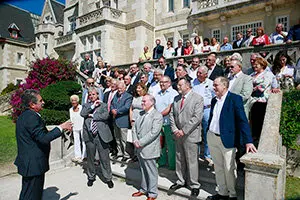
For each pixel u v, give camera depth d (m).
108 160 4.69
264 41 7.17
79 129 6.09
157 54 10.45
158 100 4.96
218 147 3.59
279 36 7.46
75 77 10.42
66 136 6.41
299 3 10.88
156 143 3.97
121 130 5.40
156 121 3.92
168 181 4.56
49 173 5.59
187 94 4.02
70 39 21.69
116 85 5.87
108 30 15.13
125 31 16.00
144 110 4.10
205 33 13.90
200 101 3.92
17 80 30.52
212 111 3.70
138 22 15.26
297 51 6.04
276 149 3.13
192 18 13.89
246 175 3.01
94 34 16.08
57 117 8.16
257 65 4.45
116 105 5.39
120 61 15.70
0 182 5.09
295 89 5.21
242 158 2.99
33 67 10.05
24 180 3.12
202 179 4.43
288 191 3.89
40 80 9.83
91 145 4.72
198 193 3.96
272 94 4.15
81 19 16.91
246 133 3.27
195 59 5.99
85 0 19.23
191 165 3.93
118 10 15.72
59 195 4.38
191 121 3.81
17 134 3.11
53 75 9.90
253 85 4.43
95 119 4.59
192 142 3.89
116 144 5.95
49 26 26.12
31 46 31.00
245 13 12.44
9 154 6.64
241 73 4.14
